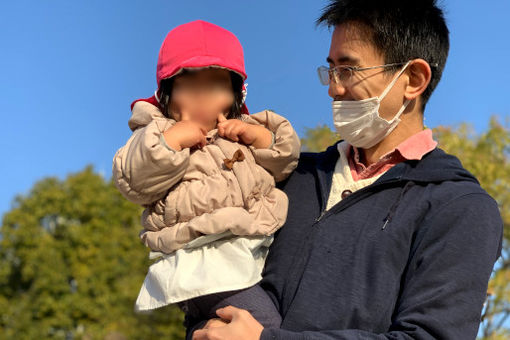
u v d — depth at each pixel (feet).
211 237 7.29
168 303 7.20
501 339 41.16
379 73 7.61
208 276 7.13
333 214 7.46
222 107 7.93
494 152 42.68
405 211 7.08
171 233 7.41
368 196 7.40
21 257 103.76
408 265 6.89
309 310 6.95
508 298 41.37
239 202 7.47
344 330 6.48
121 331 81.51
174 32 7.97
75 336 92.12
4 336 94.07
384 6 7.64
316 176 8.16
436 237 6.79
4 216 105.19
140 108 7.99
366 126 7.68
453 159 7.52
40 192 107.65
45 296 96.94
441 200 6.97
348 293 6.82
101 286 95.09
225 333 6.65
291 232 7.73
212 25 8.03
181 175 7.41
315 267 7.15
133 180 7.28
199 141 7.58
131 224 105.50
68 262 100.89
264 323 7.16
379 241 6.97
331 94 7.95
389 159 7.64
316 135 15.90
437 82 7.94
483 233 6.73
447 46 7.98
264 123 8.17
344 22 7.77
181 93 7.87
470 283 6.56
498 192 40.88
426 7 7.77
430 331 6.35
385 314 6.68
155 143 7.13
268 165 7.91
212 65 7.69
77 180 108.99
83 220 106.01
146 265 92.73
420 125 7.97
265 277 7.63
